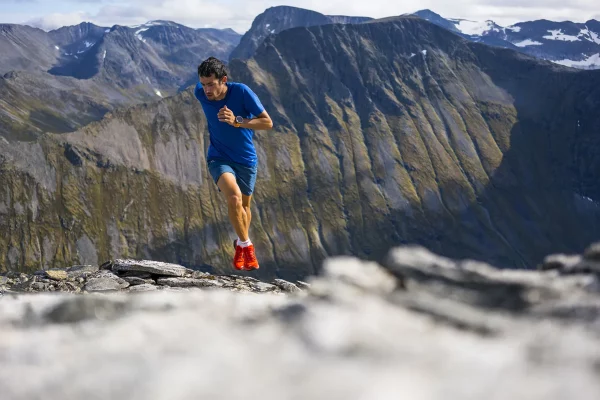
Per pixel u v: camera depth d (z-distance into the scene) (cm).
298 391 134
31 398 152
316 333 170
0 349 194
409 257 237
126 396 142
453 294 215
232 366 152
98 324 218
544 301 203
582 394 127
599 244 247
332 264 235
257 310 227
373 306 197
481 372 143
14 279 1036
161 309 243
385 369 146
